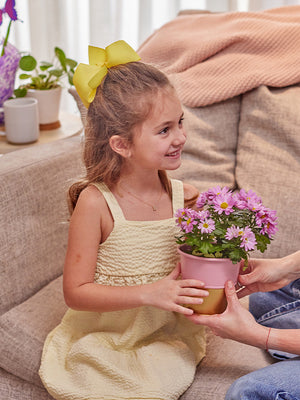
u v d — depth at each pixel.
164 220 1.18
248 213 1.03
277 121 1.54
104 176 1.17
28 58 1.93
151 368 1.09
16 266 1.36
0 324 1.26
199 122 1.61
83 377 1.11
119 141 1.11
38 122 1.93
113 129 1.10
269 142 1.56
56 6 2.78
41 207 1.42
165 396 1.05
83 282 1.14
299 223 1.44
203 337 1.22
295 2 2.49
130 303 1.08
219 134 1.63
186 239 1.02
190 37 1.74
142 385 1.07
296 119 1.53
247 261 1.08
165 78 1.10
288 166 1.51
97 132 1.15
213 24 1.80
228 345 1.23
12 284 1.36
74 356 1.13
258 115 1.58
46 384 1.12
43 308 1.33
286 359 1.12
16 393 1.26
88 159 1.19
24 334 1.25
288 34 1.64
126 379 1.08
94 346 1.14
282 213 1.46
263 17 1.77
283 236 1.44
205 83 1.63
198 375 1.13
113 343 1.17
